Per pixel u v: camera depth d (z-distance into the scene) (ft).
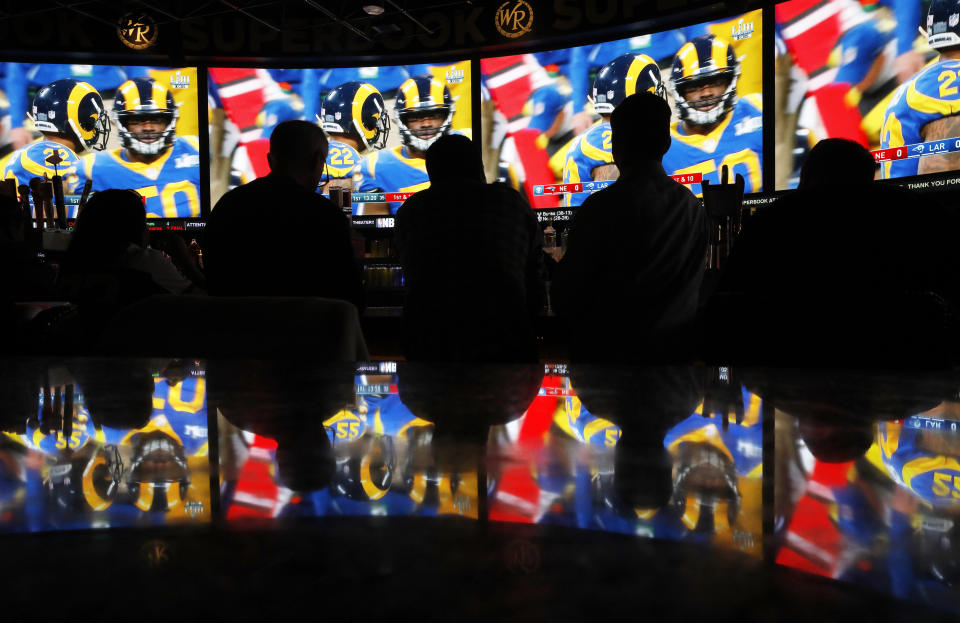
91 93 26.08
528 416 0.67
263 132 26.22
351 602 0.20
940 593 0.22
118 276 6.82
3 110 25.75
